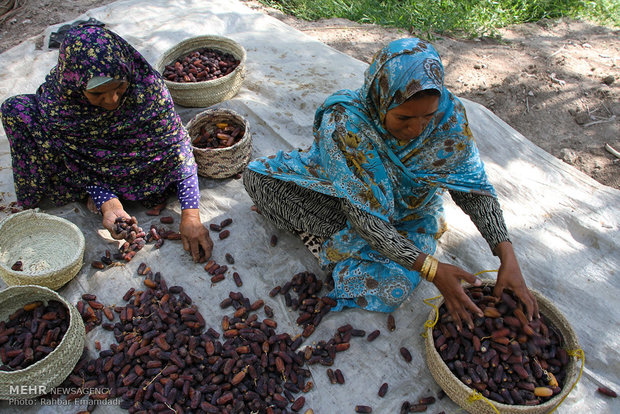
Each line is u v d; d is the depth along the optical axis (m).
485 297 2.91
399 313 3.26
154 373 2.87
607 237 3.66
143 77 3.41
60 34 5.50
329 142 2.70
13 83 5.00
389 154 2.71
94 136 3.47
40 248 3.52
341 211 3.32
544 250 3.63
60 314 3.04
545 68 5.59
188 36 5.77
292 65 5.44
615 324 3.19
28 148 3.52
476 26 6.33
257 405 2.76
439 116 2.57
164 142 3.62
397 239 2.68
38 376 2.63
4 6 6.32
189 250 3.59
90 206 3.88
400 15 6.61
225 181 4.22
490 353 2.74
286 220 3.49
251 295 3.40
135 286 3.41
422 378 2.96
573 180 4.16
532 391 2.65
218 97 4.79
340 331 3.14
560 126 4.95
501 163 4.33
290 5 7.18
